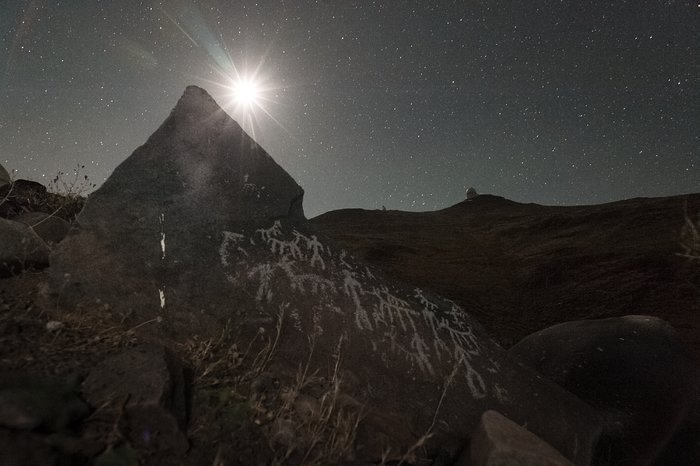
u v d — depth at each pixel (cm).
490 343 325
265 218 325
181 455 178
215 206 315
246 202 325
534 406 291
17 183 485
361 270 332
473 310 838
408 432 254
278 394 240
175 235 298
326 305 300
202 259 295
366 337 294
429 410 271
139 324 265
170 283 284
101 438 165
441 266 1296
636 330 376
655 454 308
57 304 260
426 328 314
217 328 278
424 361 294
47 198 490
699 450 303
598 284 941
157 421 179
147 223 298
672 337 373
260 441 202
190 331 273
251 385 239
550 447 222
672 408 324
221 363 252
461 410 276
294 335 284
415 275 1144
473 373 298
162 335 266
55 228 382
